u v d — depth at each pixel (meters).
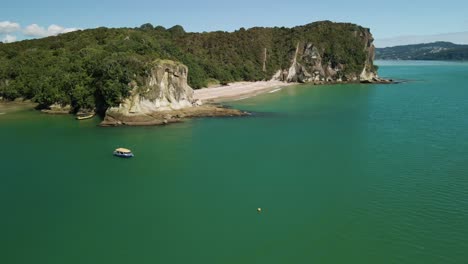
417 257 37.59
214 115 102.94
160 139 78.94
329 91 166.38
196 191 52.66
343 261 37.22
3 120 98.31
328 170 59.56
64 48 145.50
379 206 47.34
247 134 82.69
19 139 79.31
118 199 50.56
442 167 59.66
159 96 100.12
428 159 63.50
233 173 58.97
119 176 58.44
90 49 126.25
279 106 121.12
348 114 105.62
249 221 44.53
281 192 51.84
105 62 100.12
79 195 51.88
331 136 80.06
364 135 80.31
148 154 68.88
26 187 54.56
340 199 49.41
